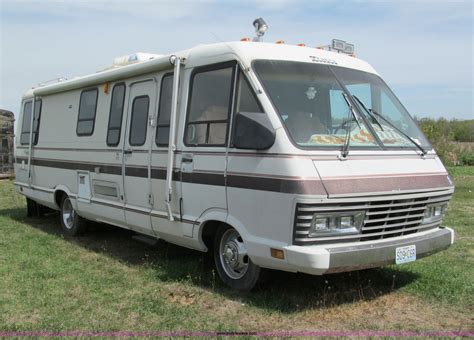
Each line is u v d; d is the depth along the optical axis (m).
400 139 5.84
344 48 6.68
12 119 20.91
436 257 7.28
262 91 5.26
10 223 10.38
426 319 5.08
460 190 15.58
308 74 5.66
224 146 5.60
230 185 5.50
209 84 5.90
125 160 7.32
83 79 8.39
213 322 5.01
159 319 5.10
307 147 5.00
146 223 6.93
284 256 4.89
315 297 5.62
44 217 11.12
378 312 5.26
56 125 9.47
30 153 10.34
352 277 6.25
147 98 6.95
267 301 5.50
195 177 5.98
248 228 5.32
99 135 8.02
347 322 4.99
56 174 9.41
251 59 5.48
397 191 5.16
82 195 8.56
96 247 8.22
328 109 5.59
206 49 6.01
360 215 4.99
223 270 5.98
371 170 5.15
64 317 5.16
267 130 5.02
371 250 4.97
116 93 7.68
